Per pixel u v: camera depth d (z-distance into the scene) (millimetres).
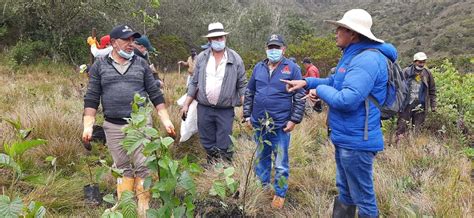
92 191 3988
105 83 3578
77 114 6203
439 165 5324
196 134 6035
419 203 3941
